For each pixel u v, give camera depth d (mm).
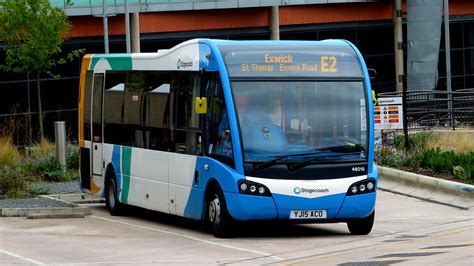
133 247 26266
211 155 28703
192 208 29828
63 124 45656
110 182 35812
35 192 38969
